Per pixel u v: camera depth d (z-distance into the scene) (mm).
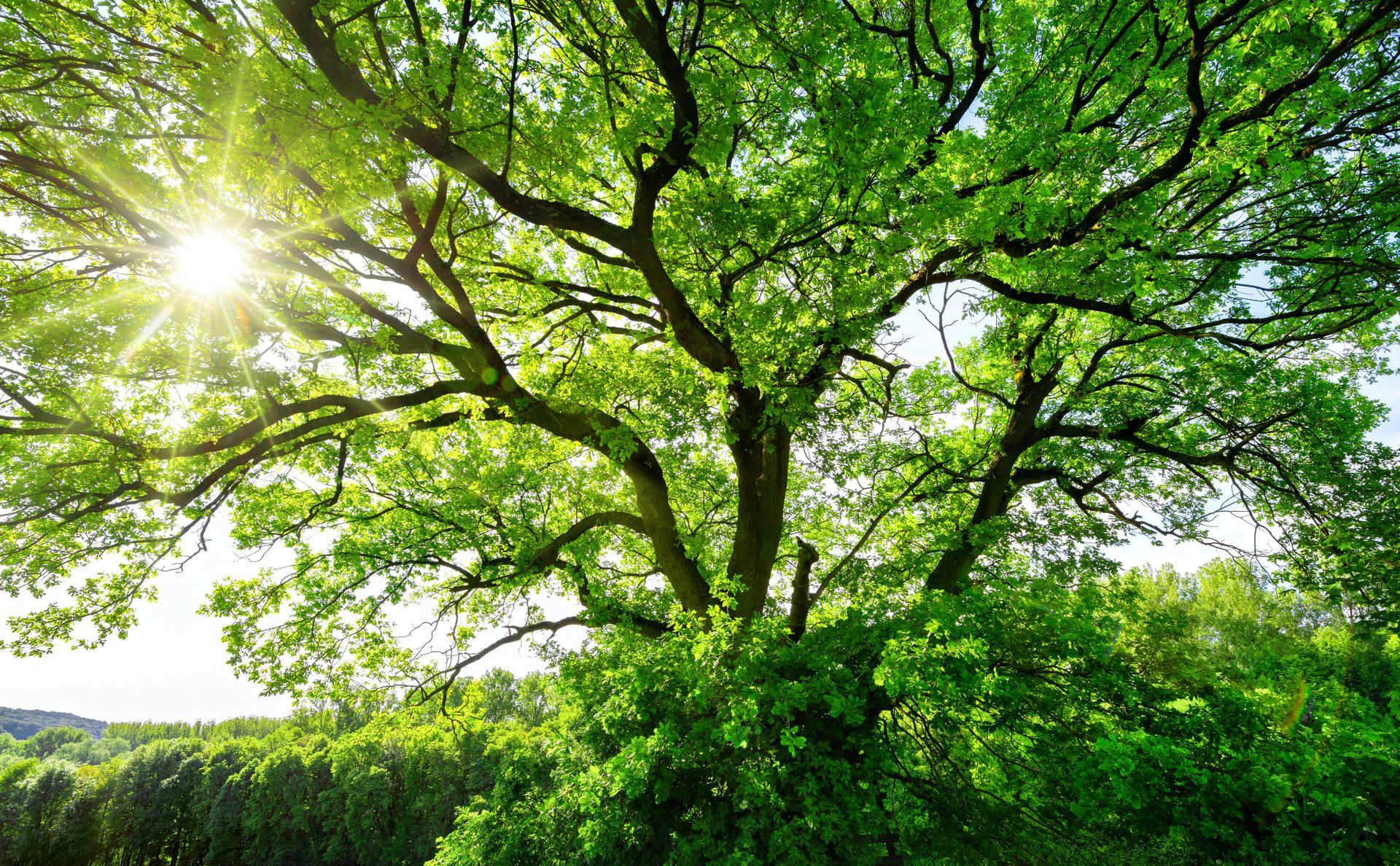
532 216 6992
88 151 6328
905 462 12312
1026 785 6195
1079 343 11539
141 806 51938
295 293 9078
